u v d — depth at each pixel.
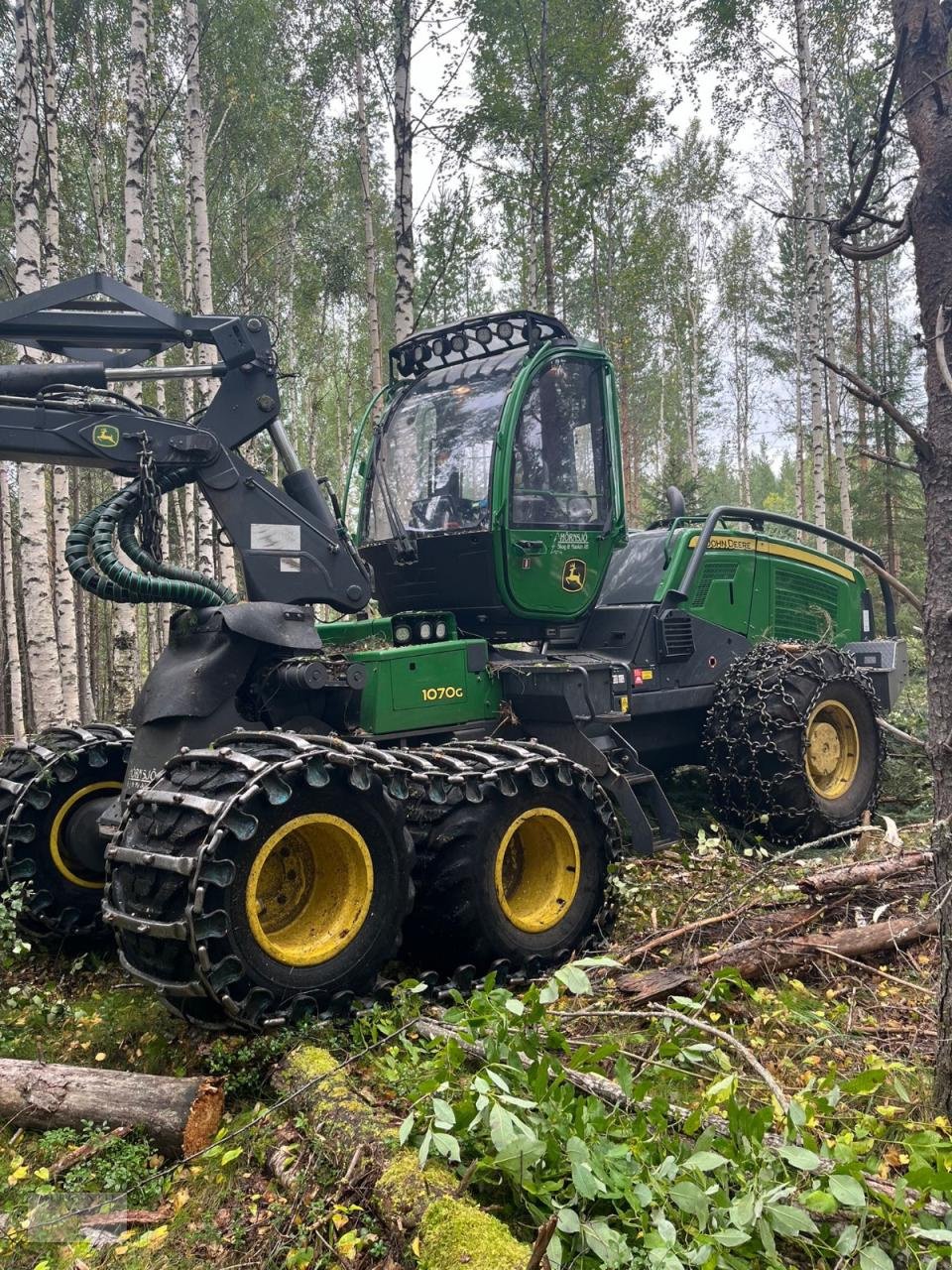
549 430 5.34
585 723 5.15
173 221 18.95
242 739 3.62
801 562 7.41
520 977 3.88
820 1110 2.67
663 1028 3.12
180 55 17.31
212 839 3.13
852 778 6.37
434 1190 2.34
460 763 3.98
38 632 10.34
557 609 5.39
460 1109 2.50
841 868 4.63
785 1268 2.11
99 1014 3.87
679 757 6.83
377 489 5.74
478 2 13.60
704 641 6.46
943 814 2.78
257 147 19.31
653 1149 2.39
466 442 5.29
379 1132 2.62
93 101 15.37
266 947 3.27
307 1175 2.63
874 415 20.50
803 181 17.06
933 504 2.79
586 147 14.59
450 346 5.49
